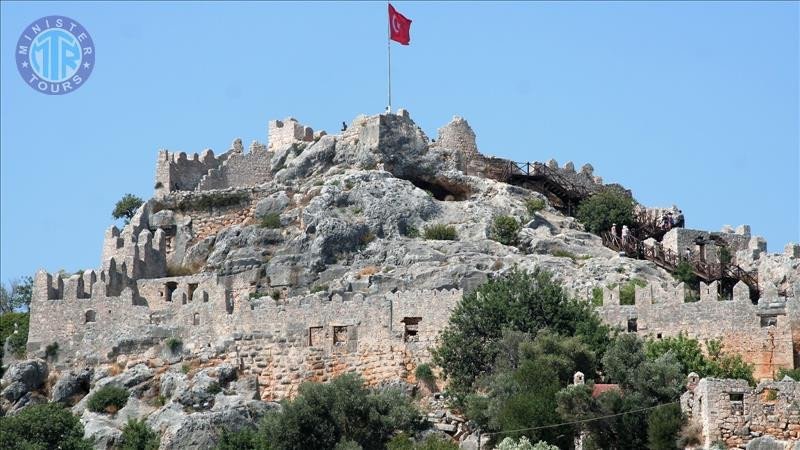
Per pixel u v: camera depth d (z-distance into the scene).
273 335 158.50
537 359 138.12
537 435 130.25
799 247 171.25
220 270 175.12
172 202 184.88
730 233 180.25
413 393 150.12
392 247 171.38
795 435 119.56
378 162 183.50
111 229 175.88
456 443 139.62
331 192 177.25
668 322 150.25
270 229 176.88
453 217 177.25
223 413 149.00
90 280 168.62
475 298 149.62
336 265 171.62
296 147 189.88
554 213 182.88
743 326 147.38
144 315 165.38
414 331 153.62
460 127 189.88
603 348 141.88
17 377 162.38
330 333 156.50
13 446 145.12
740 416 120.69
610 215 183.75
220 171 189.38
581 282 164.38
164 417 151.88
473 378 145.25
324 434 140.00
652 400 129.12
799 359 145.75
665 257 176.62
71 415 150.50
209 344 160.62
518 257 168.88
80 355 164.00
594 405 130.00
